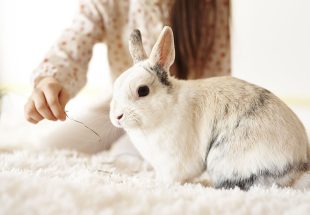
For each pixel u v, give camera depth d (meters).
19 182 0.36
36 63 1.72
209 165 0.51
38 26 1.70
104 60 1.59
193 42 0.85
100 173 0.54
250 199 0.39
